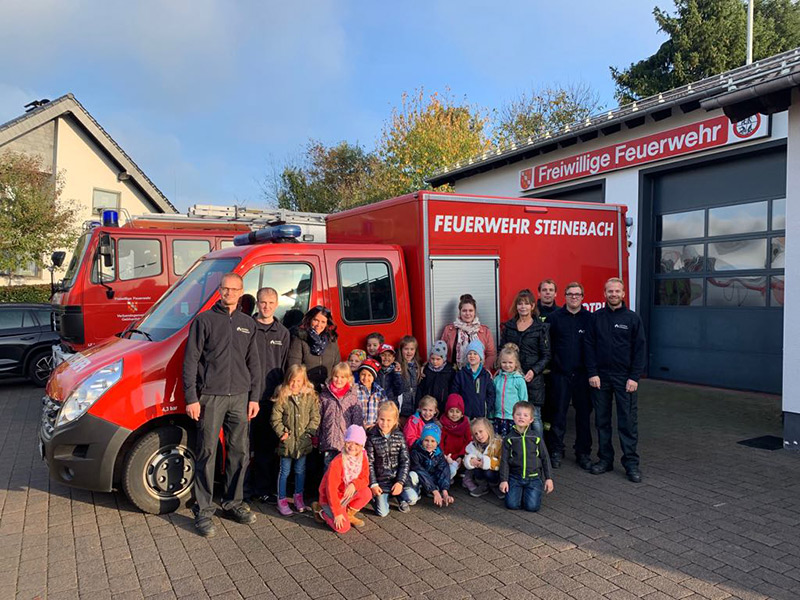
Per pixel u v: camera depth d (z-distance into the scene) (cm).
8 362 1038
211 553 401
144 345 471
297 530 440
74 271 901
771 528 436
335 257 562
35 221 1583
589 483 545
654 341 1110
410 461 499
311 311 507
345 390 486
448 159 2328
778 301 912
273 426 462
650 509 477
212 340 432
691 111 984
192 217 1066
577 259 727
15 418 821
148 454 457
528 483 479
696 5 2461
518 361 567
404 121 2544
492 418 559
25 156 1689
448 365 570
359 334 568
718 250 995
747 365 959
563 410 603
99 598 344
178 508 472
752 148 909
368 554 399
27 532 435
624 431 559
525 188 1340
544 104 3288
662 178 1083
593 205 741
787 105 632
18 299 1656
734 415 802
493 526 446
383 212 646
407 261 610
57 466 449
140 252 894
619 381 562
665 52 2547
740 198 957
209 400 430
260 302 475
